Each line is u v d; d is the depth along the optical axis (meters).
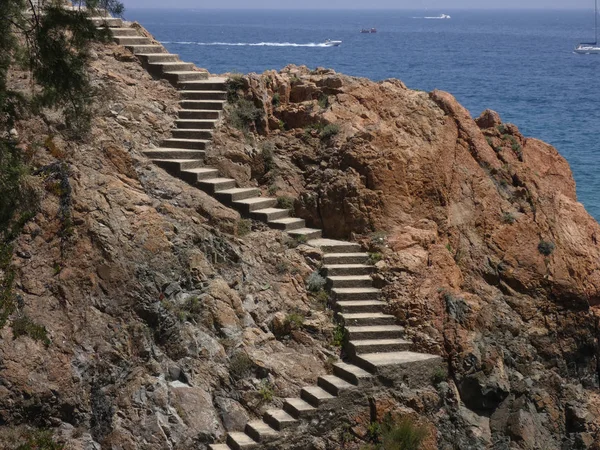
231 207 21.56
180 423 17.58
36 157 19.95
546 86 115.75
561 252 22.00
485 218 21.98
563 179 24.02
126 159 20.91
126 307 18.55
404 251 20.59
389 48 196.38
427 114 23.08
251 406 18.20
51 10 19.44
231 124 23.08
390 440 17.86
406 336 19.48
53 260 18.66
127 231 19.30
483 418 19.42
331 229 21.61
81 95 19.98
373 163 21.61
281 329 19.52
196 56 135.00
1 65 18.94
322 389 18.48
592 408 20.58
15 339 17.48
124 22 25.86
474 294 20.83
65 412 17.34
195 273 19.52
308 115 23.42
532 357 20.61
